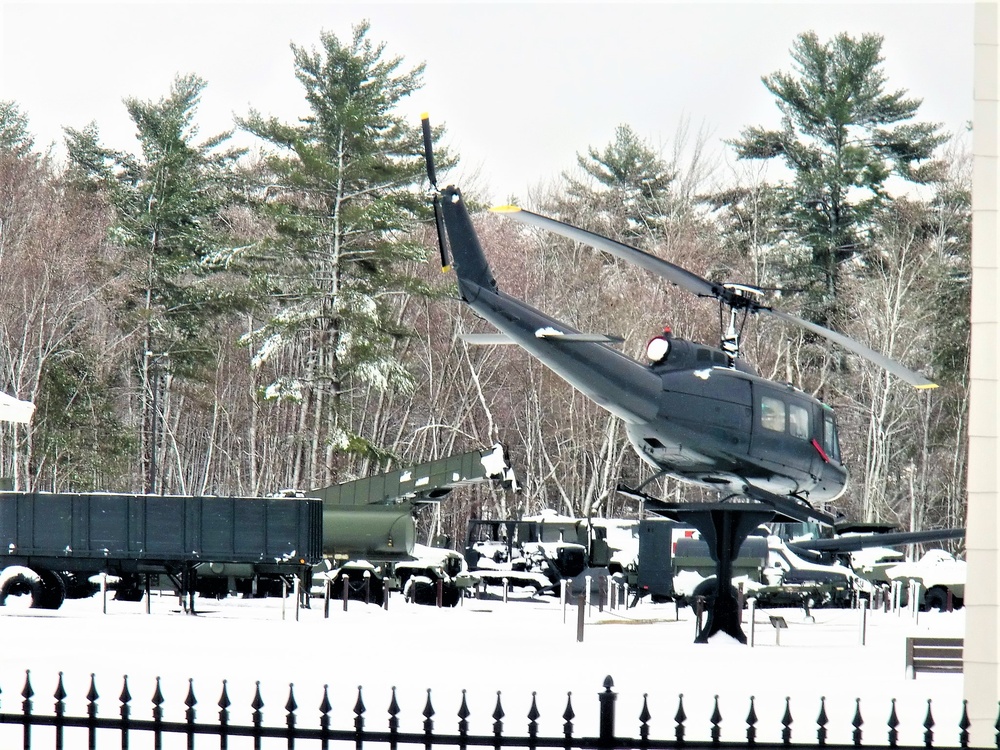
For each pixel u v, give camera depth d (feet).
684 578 409.28
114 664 228.02
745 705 186.50
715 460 313.73
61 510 377.09
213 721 159.33
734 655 272.72
